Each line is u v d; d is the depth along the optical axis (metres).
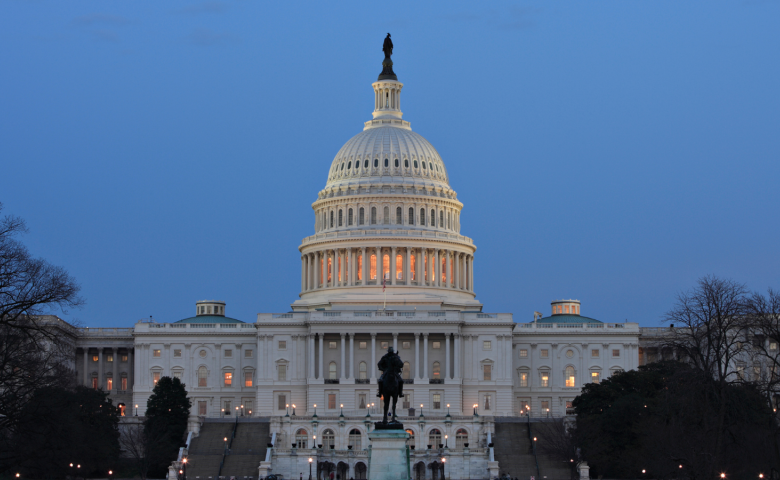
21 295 128.50
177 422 191.12
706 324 141.25
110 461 173.12
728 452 135.00
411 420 195.00
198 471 175.62
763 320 139.62
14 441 133.25
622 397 174.38
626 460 166.12
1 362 126.44
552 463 177.12
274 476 169.62
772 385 136.88
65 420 132.50
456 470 178.38
